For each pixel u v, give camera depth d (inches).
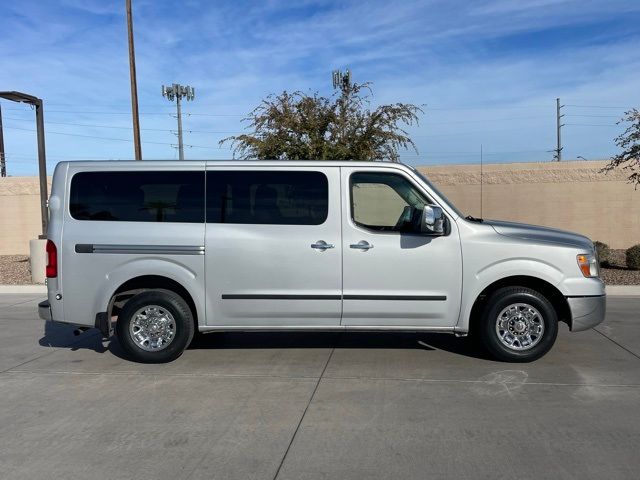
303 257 242.2
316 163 247.8
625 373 234.4
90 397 211.3
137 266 245.8
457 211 245.3
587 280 241.4
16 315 383.9
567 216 708.0
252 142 602.9
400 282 241.3
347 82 677.3
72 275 248.4
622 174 690.8
